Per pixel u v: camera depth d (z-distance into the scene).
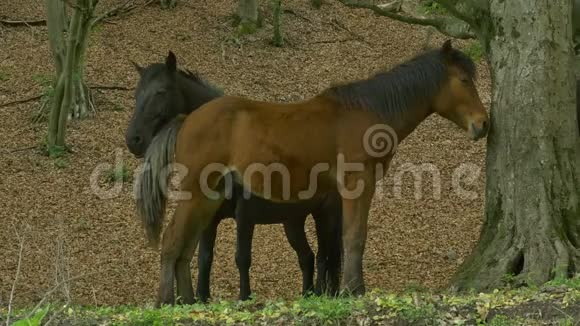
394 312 9.62
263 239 19.09
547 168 12.31
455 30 14.09
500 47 12.68
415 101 12.33
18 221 19.64
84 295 16.11
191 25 31.80
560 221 12.33
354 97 12.17
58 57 23.47
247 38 31.11
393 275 17.25
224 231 19.52
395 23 33.47
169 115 13.48
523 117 12.40
